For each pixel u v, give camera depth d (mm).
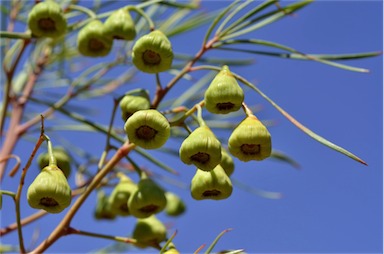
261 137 330
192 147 324
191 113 344
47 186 323
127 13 388
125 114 364
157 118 331
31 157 333
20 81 514
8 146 463
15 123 470
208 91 332
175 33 474
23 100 479
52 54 514
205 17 471
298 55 386
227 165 356
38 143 331
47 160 370
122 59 494
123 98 363
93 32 388
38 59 510
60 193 324
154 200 367
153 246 381
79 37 392
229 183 341
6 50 502
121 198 396
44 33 387
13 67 432
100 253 489
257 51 391
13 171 372
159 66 356
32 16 383
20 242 350
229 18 397
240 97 330
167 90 374
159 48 351
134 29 388
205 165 327
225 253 331
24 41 427
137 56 355
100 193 451
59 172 328
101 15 406
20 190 339
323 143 322
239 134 331
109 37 388
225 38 395
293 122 330
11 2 500
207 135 326
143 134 335
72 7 413
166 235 385
